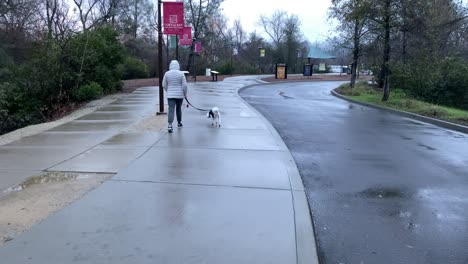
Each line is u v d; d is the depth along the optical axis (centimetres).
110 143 816
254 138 877
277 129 1115
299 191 531
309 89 3120
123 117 1199
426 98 2222
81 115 1277
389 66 2019
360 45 2791
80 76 1714
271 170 627
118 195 504
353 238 424
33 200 486
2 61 2578
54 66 1606
